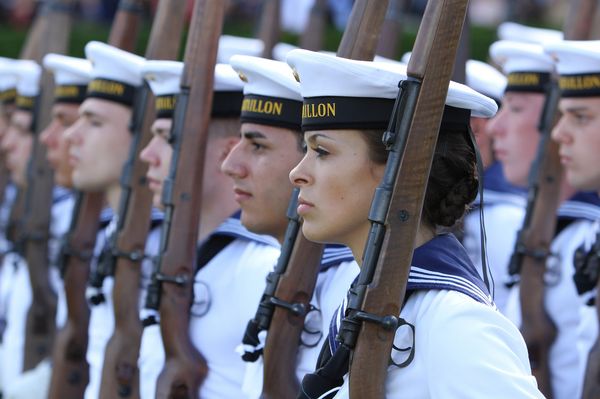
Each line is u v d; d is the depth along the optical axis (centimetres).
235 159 1009
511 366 676
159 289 1106
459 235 961
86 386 1431
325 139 734
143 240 1248
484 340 678
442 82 684
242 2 2703
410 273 724
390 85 713
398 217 686
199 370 1102
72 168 1584
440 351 685
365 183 729
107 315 1411
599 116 1090
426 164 687
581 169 1109
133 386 1223
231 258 1121
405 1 1437
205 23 1099
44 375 1544
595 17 1248
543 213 1234
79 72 1560
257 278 1082
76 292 1438
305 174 747
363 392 691
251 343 970
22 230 1784
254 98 999
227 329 1099
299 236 951
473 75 1416
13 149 1903
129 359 1223
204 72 1100
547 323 1236
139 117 1254
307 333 971
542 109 1245
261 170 998
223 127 1151
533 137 1361
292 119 987
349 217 734
